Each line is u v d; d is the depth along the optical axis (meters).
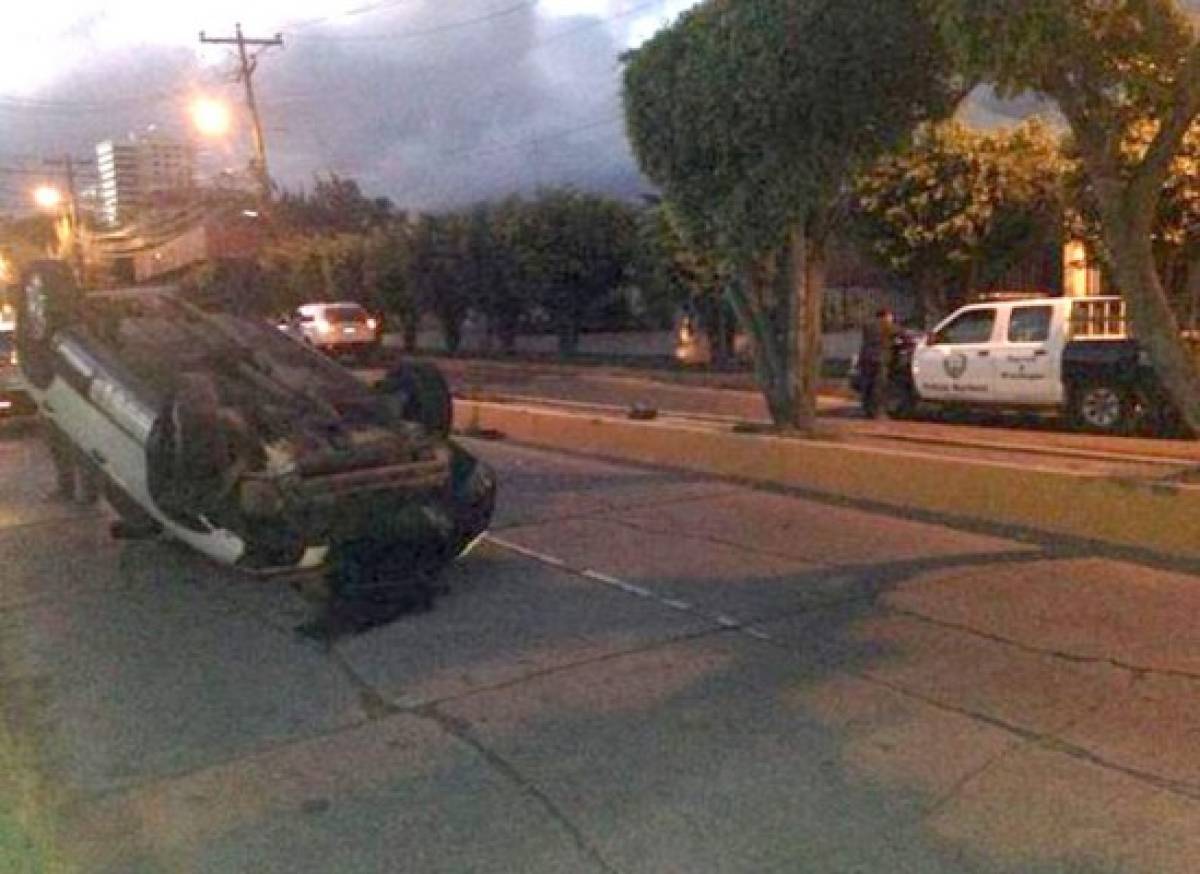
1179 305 18.42
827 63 11.05
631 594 7.77
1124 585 7.45
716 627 6.96
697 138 12.87
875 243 25.05
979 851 4.22
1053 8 7.12
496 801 4.80
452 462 8.70
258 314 12.88
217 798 4.99
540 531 9.86
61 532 10.53
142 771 5.31
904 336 19.48
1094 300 17.14
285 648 6.97
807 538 9.15
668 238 29.28
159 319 10.77
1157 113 8.49
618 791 4.83
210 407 7.93
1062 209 22.30
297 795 4.98
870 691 5.80
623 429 13.95
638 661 6.41
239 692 6.27
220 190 65.44
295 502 7.62
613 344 38.31
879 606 7.22
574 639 6.86
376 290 45.62
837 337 30.27
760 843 4.34
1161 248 19.36
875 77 11.06
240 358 9.91
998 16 7.19
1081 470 10.10
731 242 13.20
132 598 8.23
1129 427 16.08
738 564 8.42
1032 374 17.09
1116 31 7.77
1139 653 6.17
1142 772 4.78
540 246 37.25
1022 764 4.91
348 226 70.69
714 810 4.62
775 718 5.51
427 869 4.29
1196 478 9.12
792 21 11.07
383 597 7.87
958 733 5.25
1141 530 8.35
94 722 5.95
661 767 5.04
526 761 5.18
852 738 5.24
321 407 8.85
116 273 68.75
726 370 29.80
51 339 10.67
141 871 4.39
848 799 4.66
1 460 15.66
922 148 16.84
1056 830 4.34
